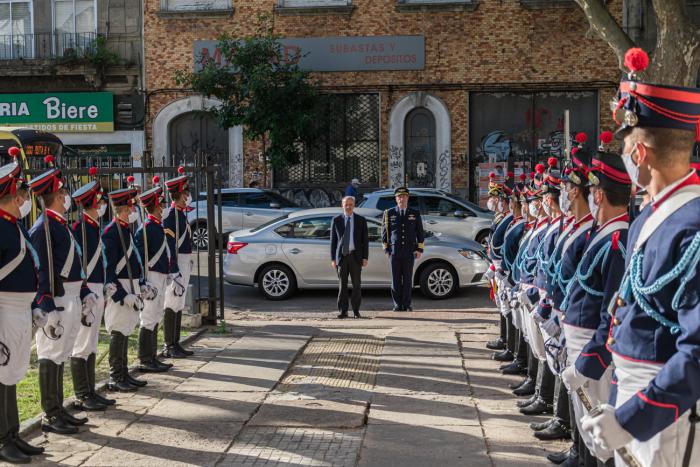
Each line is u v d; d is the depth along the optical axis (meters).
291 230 15.38
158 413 7.57
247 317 13.47
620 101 3.54
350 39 25.64
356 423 7.17
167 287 9.97
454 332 11.52
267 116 24.16
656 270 3.33
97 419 7.40
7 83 26.61
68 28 26.78
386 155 25.86
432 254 15.14
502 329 10.29
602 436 3.19
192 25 26.16
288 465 6.15
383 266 15.22
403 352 10.20
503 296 9.42
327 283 15.23
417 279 15.30
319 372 9.23
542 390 7.43
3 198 6.24
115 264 8.21
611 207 5.09
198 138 26.64
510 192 10.98
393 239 13.72
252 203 22.12
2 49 26.81
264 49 24.38
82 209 7.89
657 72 16.80
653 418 3.12
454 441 6.69
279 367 9.43
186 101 26.30
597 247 5.11
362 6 25.66
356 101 26.06
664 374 3.13
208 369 9.36
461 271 15.12
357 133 26.06
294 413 7.51
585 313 5.20
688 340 3.14
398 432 6.94
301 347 10.58
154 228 9.39
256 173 26.20
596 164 5.10
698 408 3.31
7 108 26.66
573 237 5.57
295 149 25.11
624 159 3.56
